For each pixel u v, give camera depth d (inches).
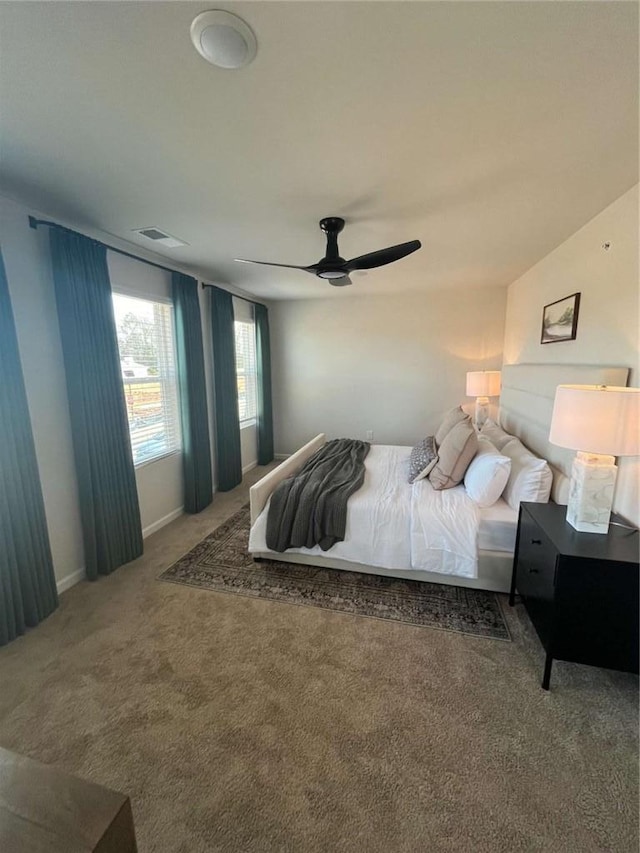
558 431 69.5
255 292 189.0
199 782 51.6
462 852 43.8
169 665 72.1
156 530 132.3
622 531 69.4
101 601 92.1
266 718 61.0
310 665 71.7
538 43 41.2
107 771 53.2
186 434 141.8
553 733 57.9
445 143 61.0
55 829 28.3
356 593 94.0
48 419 91.4
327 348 211.0
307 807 48.5
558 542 65.3
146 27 38.8
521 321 152.1
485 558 91.5
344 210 87.5
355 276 154.8
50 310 90.7
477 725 59.4
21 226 83.4
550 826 46.1
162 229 99.2
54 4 36.2
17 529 79.7
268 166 67.8
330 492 103.3
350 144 61.1
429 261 132.0
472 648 75.6
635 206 75.0
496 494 93.8
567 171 69.9
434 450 124.3
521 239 107.6
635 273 74.8
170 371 138.3
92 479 99.3
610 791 49.8
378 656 73.8
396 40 40.8
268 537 103.6
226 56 42.1
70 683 68.2
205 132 57.5
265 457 215.5
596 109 52.2
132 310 120.1
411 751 55.4
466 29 39.4
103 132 57.2
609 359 83.9
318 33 39.7
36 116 53.1
